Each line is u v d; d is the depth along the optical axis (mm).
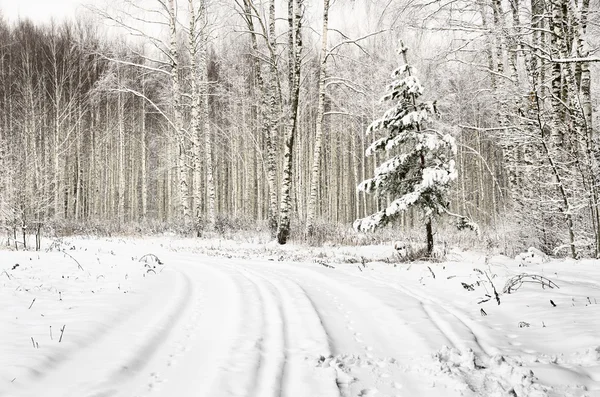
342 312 5426
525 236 12547
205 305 5695
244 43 22672
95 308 5105
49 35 35594
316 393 3117
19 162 18312
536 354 3838
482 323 4836
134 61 30453
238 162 36594
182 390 3156
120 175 33562
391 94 10695
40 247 12914
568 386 3115
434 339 4316
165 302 5793
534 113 10453
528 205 12383
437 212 10438
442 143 10109
